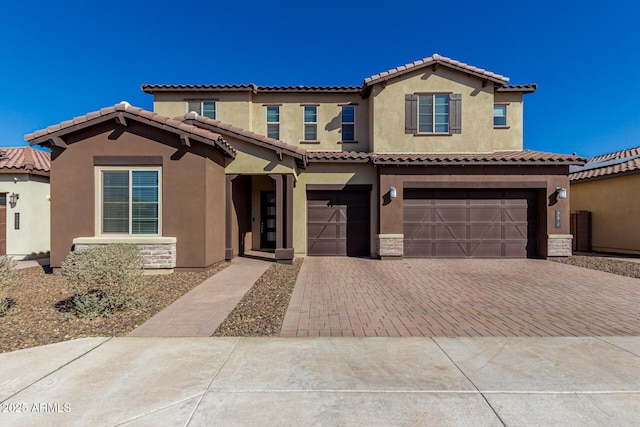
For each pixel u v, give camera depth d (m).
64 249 10.09
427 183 13.41
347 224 14.40
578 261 12.73
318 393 3.56
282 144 12.09
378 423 3.09
